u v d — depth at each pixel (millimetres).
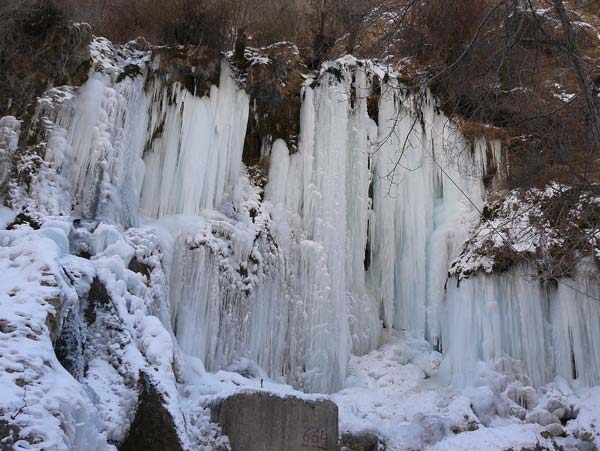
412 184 14594
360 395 11781
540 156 11641
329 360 12266
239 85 13469
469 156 14922
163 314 9844
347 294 13359
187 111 12633
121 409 6875
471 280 12953
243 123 13398
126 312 7871
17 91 10750
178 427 6770
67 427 5234
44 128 10641
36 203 9992
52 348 5953
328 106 14188
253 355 11633
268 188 13594
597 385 12039
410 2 11070
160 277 10242
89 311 7656
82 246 9156
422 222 14445
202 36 13930
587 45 12914
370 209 14523
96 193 10734
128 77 11914
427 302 14094
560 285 12570
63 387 5496
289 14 15656
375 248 14453
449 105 14969
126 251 9352
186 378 9227
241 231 12008
